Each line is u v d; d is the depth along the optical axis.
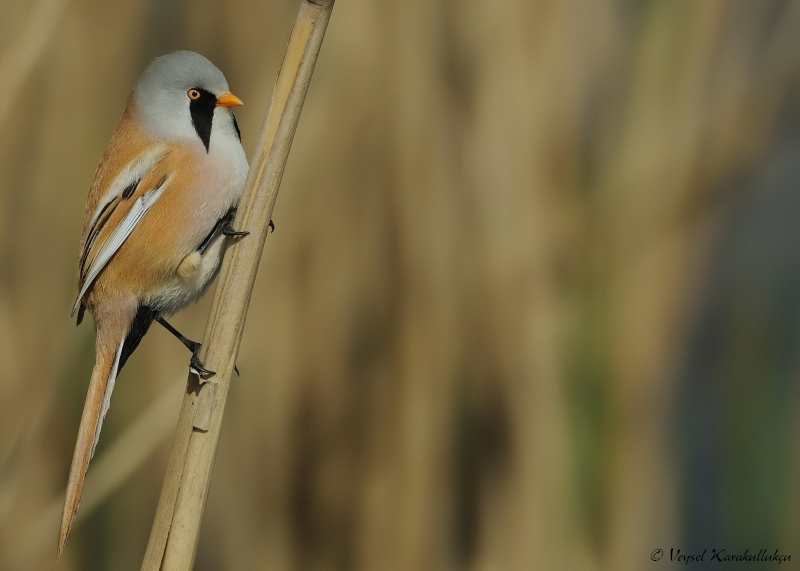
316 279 8.47
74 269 8.88
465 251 8.48
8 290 8.60
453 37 8.52
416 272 8.41
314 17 5.34
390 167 8.43
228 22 8.92
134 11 9.17
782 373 10.17
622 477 8.54
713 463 10.34
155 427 7.36
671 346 8.68
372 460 8.45
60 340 8.49
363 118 8.45
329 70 8.52
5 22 8.43
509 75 8.50
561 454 8.51
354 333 8.48
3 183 8.59
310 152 8.46
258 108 8.62
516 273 8.46
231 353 5.30
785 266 10.96
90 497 7.18
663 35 8.70
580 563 8.47
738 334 10.52
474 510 8.61
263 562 8.50
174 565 5.18
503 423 8.53
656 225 8.53
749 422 10.01
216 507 8.60
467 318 8.48
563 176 8.59
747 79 8.59
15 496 8.09
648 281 8.55
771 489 9.73
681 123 8.57
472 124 8.48
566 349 8.56
